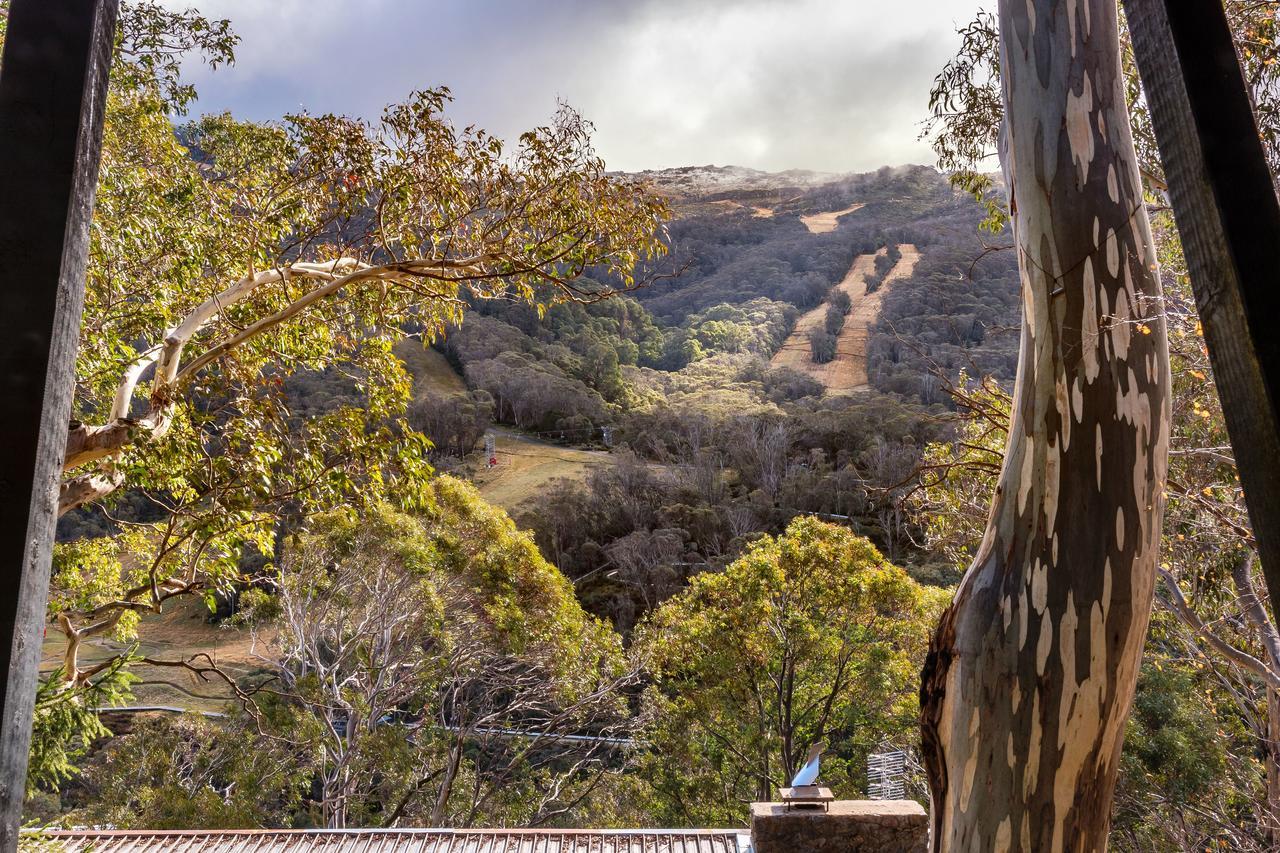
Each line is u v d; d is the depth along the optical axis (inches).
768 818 204.8
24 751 25.3
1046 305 71.3
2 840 24.5
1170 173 28.9
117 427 205.8
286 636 609.3
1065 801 66.1
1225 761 432.1
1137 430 68.9
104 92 29.5
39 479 26.0
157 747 522.9
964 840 68.9
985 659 68.7
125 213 258.1
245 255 268.4
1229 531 193.9
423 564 565.3
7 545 25.0
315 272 255.0
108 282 256.5
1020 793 66.4
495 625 586.9
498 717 612.1
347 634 592.7
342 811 531.2
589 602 1189.7
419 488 296.8
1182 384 171.3
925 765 75.8
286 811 561.3
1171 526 212.1
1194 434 194.2
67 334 27.2
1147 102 29.8
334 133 240.4
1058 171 72.6
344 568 579.2
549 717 617.0
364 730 565.9
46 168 27.1
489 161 247.3
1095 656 65.9
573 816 572.7
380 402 300.4
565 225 255.1
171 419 225.1
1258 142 27.5
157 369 218.2
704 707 536.7
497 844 258.2
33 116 27.3
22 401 25.9
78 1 28.2
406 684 595.5
